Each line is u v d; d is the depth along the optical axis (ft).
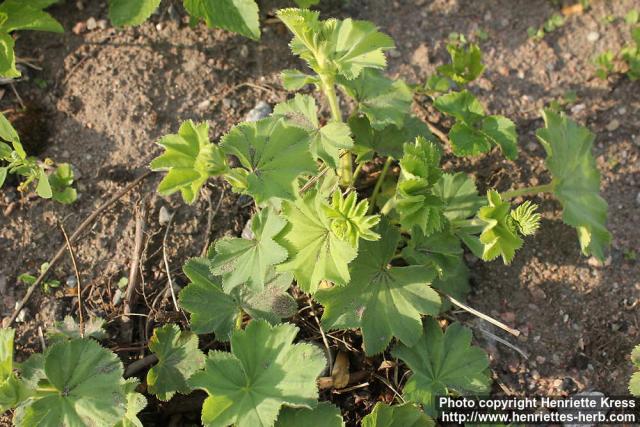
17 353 2.27
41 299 2.31
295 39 2.18
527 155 2.48
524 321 2.35
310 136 2.21
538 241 2.41
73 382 2.10
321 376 2.27
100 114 2.45
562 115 2.37
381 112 2.30
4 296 2.32
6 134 2.28
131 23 2.39
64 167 2.38
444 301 2.32
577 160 2.35
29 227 2.37
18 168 2.32
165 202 2.39
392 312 2.20
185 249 2.36
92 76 2.48
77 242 2.35
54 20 2.40
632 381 2.24
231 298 2.23
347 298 2.19
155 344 2.21
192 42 2.52
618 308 2.37
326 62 2.16
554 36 2.60
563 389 2.31
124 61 2.49
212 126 2.46
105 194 2.40
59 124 2.45
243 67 2.52
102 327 2.27
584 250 2.25
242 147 2.08
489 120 2.35
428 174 2.10
